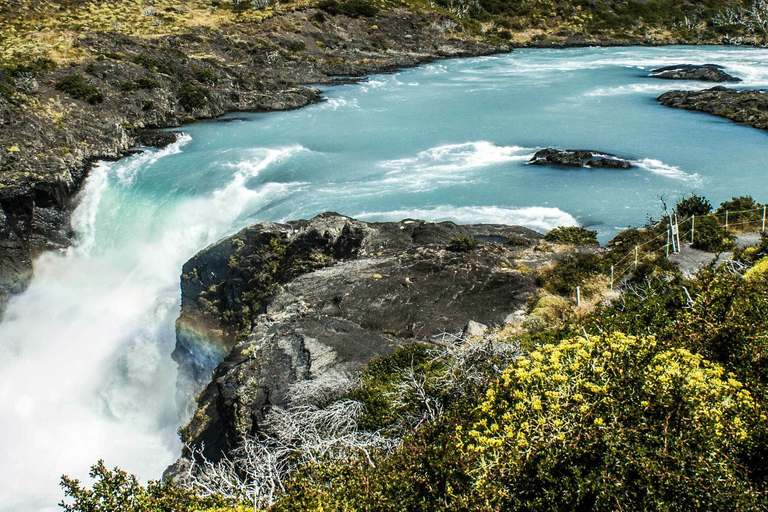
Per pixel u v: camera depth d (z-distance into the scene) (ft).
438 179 134.41
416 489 32.71
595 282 73.77
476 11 394.73
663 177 129.39
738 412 31.76
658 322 46.62
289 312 74.90
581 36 372.99
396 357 62.03
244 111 207.41
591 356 36.17
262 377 62.64
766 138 153.07
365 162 147.43
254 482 40.73
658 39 371.15
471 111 195.42
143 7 310.86
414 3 371.76
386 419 52.90
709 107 182.80
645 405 31.99
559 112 190.29
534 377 35.53
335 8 331.57
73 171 143.84
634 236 86.43
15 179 129.18
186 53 250.57
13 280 124.88
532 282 78.18
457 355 55.52
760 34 358.02
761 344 38.40
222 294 97.81
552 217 112.78
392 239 94.63
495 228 103.50
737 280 47.42
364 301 75.51
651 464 28.30
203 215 130.31
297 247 94.79
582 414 32.01
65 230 135.33
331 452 44.47
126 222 135.95
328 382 59.57
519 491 30.40
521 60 312.91
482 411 36.09
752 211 90.94
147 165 151.53
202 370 96.94
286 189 132.05
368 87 245.45
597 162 137.90
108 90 185.57
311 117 195.31
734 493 27.40
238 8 321.52
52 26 258.37
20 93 163.32
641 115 183.21
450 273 80.12
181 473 64.18
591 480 28.66
